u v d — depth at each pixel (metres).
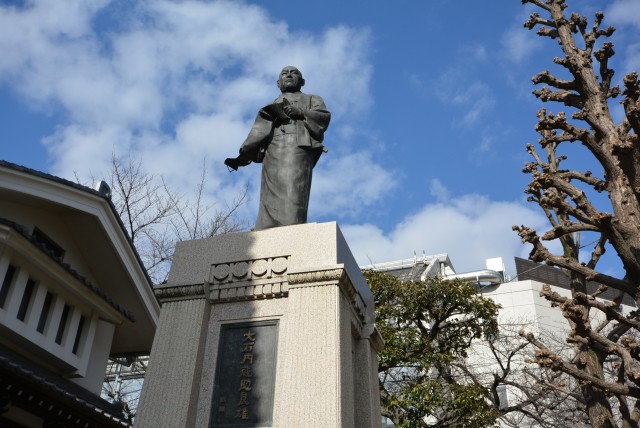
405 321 16.33
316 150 7.91
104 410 11.53
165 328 6.39
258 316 6.38
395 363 14.95
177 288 6.58
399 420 14.28
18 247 10.69
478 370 22.38
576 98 10.76
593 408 10.34
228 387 6.01
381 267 29.88
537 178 9.66
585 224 9.20
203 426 5.83
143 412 5.88
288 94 8.39
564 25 11.22
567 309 8.51
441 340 16.31
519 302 28.12
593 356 10.69
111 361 20.88
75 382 12.86
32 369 10.25
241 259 6.72
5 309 10.59
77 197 12.53
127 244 13.55
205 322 6.44
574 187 9.48
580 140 9.41
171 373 6.07
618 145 8.34
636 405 10.39
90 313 13.05
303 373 5.77
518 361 21.81
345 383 5.92
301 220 7.36
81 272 13.67
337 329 5.96
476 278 28.38
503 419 16.02
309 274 6.31
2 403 9.33
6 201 11.95
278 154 7.70
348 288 6.47
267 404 5.81
